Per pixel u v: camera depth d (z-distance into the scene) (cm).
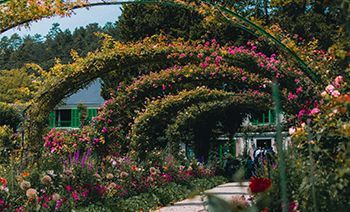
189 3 908
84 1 885
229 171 2103
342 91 614
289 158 456
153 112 1534
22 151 1184
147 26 2544
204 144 2506
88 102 4231
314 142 451
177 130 1870
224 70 1218
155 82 1396
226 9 873
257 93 1488
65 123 4141
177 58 1164
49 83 1201
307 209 387
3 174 848
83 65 1180
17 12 898
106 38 1527
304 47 951
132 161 1376
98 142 1423
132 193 1167
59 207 789
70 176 905
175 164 1639
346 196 383
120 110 1456
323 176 408
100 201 941
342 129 437
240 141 3281
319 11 2150
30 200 726
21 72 5159
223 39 2264
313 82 948
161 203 1191
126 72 1980
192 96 1534
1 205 712
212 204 232
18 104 3106
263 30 887
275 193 381
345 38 438
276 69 1066
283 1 844
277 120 230
